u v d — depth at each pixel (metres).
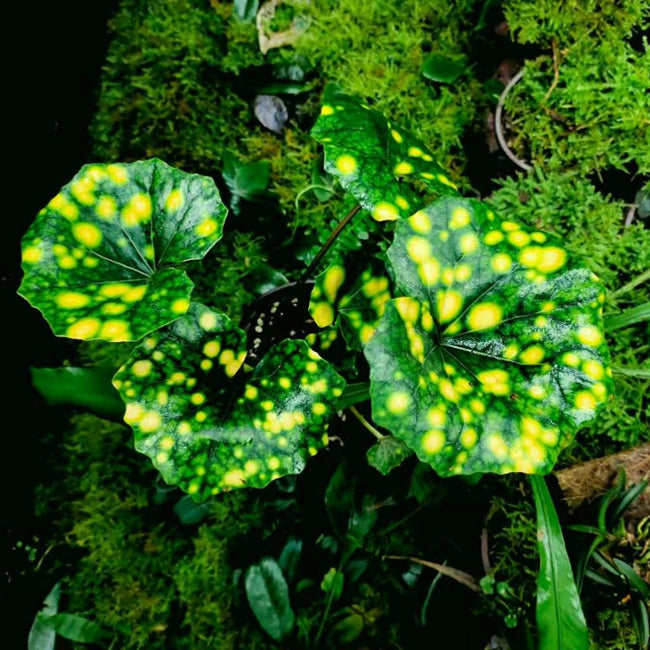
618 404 0.70
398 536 0.77
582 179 0.75
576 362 0.50
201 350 0.54
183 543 0.77
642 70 0.71
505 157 0.78
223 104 0.82
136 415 0.52
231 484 0.52
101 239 0.53
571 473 0.69
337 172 0.52
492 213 0.52
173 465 0.51
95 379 0.65
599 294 0.50
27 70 0.75
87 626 0.73
